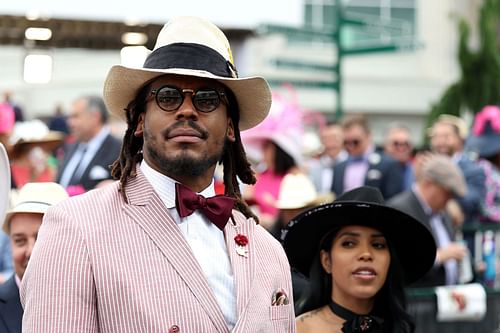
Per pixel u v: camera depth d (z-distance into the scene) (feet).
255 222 10.47
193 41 9.80
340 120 43.45
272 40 68.95
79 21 38.40
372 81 78.79
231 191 10.50
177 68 9.59
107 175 25.82
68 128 43.04
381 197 13.66
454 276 22.41
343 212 13.06
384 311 13.37
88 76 64.80
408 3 79.25
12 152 23.80
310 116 44.09
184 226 9.56
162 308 8.96
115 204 9.42
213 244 9.68
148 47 42.29
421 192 22.16
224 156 10.51
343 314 13.20
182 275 9.16
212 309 9.16
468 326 21.49
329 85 43.29
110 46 43.96
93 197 9.50
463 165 28.27
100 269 8.99
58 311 8.89
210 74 9.59
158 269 9.11
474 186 27.63
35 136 26.78
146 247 9.20
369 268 13.07
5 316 13.60
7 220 14.64
